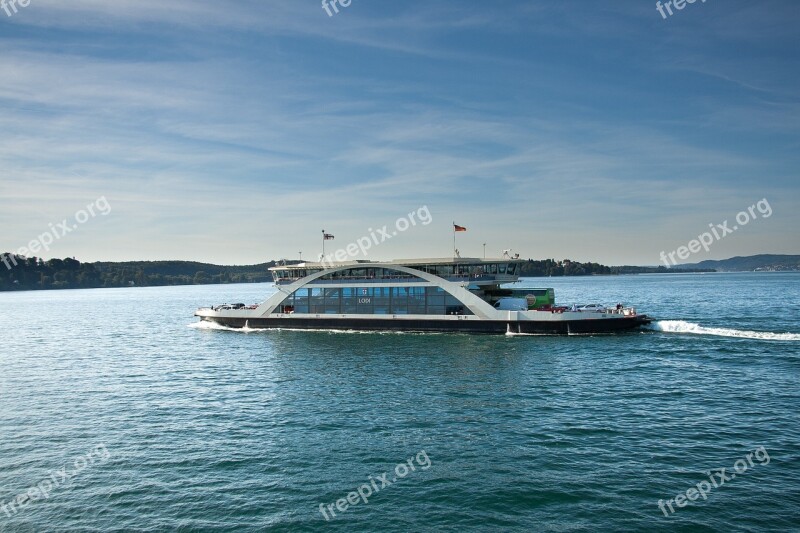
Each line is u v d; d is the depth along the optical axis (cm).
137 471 3503
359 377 5916
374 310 8888
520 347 7356
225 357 7362
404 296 8712
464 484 3247
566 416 4428
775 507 2916
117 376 6344
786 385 5212
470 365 6381
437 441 3934
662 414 4434
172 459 3681
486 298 8788
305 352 7444
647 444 3794
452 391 5266
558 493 3111
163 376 6269
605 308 8656
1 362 7575
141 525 2867
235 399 5150
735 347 7069
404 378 5825
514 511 2931
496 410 4638
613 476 3309
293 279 9494
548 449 3741
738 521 2791
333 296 9162
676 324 8312
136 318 14800
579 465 3475
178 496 3161
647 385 5322
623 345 7344
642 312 12388
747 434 3947
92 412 4819
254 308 9869
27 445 4006
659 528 2745
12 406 5066
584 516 2867
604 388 5253
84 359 7675
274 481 3331
